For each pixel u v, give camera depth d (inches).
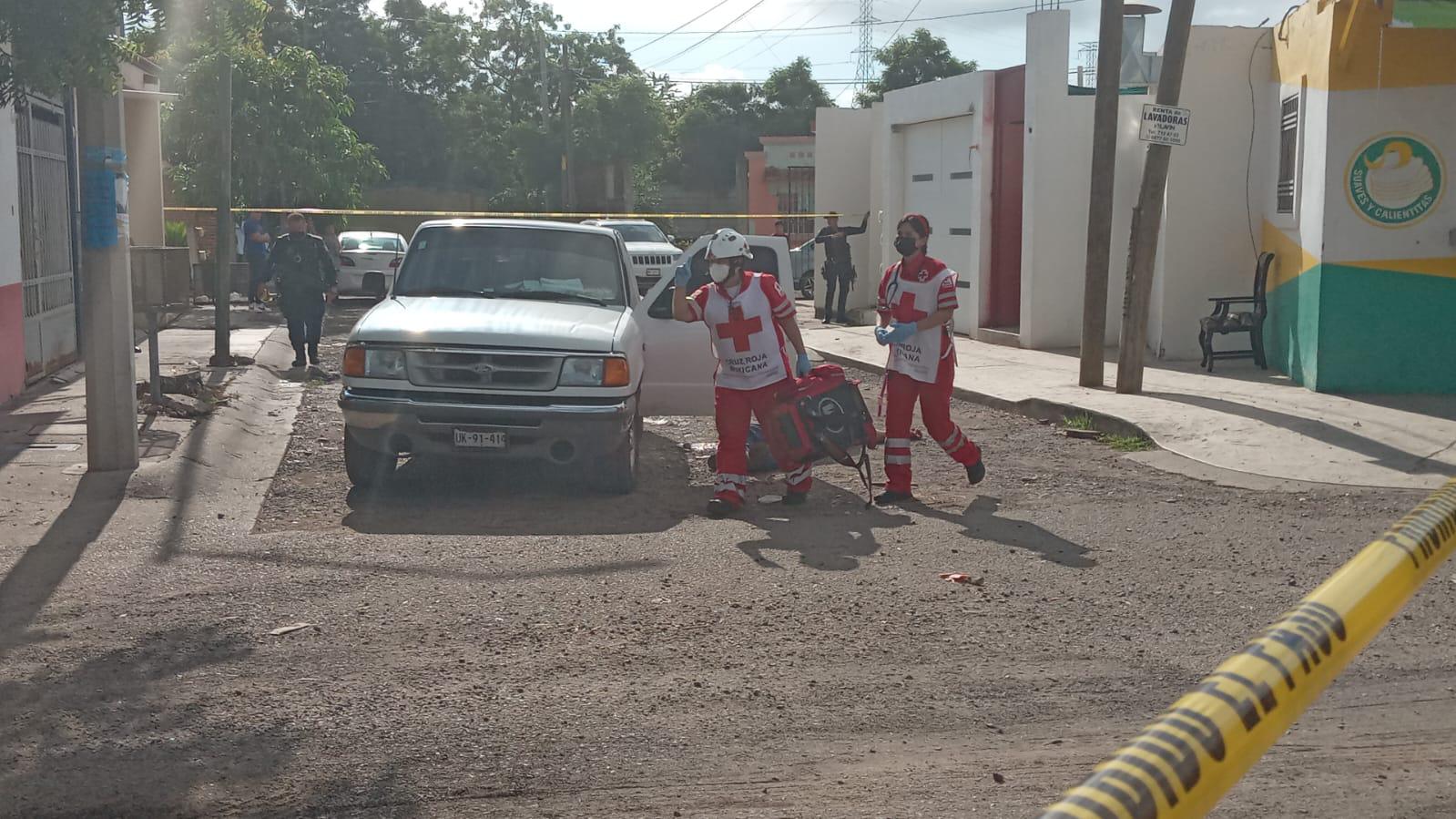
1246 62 597.6
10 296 475.2
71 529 293.9
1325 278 491.5
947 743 177.9
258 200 1152.2
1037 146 688.4
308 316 590.2
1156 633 226.4
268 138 1133.1
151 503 321.4
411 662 208.8
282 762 170.2
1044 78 684.7
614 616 233.6
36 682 198.4
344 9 2257.6
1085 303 526.3
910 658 212.7
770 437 328.2
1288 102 549.0
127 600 240.8
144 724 182.2
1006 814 155.6
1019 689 198.8
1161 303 620.4
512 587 251.6
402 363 333.4
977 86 748.0
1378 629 47.4
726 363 326.3
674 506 337.7
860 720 186.1
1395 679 201.8
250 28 312.5
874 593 249.6
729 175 2316.7
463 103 2188.7
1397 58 476.7
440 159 2235.5
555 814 155.8
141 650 213.2
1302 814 155.2
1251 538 296.0
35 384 514.6
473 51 2295.8
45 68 283.4
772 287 327.9
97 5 283.1
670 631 225.3
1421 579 52.7
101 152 337.1
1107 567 271.3
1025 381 553.9
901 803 159.0
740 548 285.1
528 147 1974.7
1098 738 180.1
